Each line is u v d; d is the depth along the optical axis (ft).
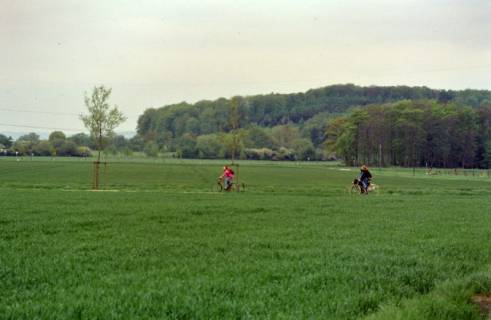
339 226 77.20
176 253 51.06
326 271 42.91
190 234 65.77
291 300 33.73
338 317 30.17
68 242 56.95
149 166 424.46
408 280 40.45
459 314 30.89
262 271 42.63
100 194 138.51
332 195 159.94
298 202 122.93
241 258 49.14
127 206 102.17
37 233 63.93
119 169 356.38
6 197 120.37
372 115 626.23
